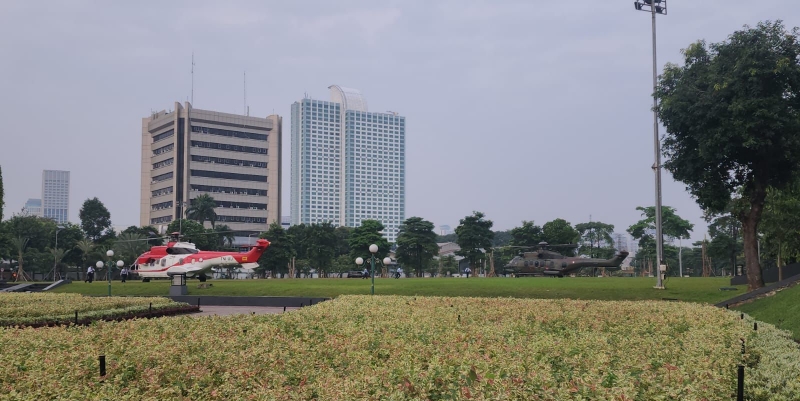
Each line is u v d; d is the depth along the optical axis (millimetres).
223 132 162250
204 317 20094
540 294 37156
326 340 14422
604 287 38844
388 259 39344
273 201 168375
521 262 67875
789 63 30547
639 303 25891
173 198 154625
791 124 30891
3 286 59312
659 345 13773
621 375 10031
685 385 9750
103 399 9586
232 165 162750
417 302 26219
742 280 44500
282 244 99750
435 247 96938
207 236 110938
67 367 11430
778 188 35781
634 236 101000
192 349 13242
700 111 31766
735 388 10055
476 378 9828
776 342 15312
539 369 10461
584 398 8969
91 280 64312
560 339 14133
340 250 128000
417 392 9359
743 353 13031
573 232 96375
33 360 12227
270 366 11352
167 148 159750
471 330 16141
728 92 31219
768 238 48469
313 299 40594
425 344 13836
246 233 161875
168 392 9922
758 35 31547
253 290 45906
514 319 19219
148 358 12070
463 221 95062
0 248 87188
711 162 33344
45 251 103812
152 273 57812
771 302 26234
